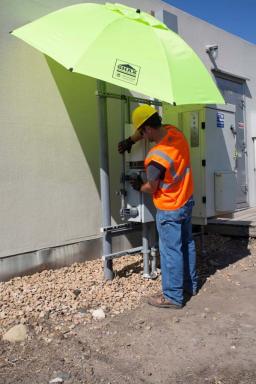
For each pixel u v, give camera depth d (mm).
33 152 4871
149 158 4270
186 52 4332
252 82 9445
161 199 4301
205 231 7344
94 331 3781
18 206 4746
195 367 3246
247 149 9242
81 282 4793
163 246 4355
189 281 4703
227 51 8484
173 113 5988
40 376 3082
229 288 4949
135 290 4703
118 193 5344
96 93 4691
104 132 4738
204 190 5824
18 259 4781
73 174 5309
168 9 6820
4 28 4586
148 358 3365
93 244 5590
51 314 4000
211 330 3852
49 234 5070
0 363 3236
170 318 4105
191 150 5902
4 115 4590
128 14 4406
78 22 4168
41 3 4945
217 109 6035
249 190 9266
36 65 4871
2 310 3998
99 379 3068
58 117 5117
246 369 3217
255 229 6867
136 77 3895
